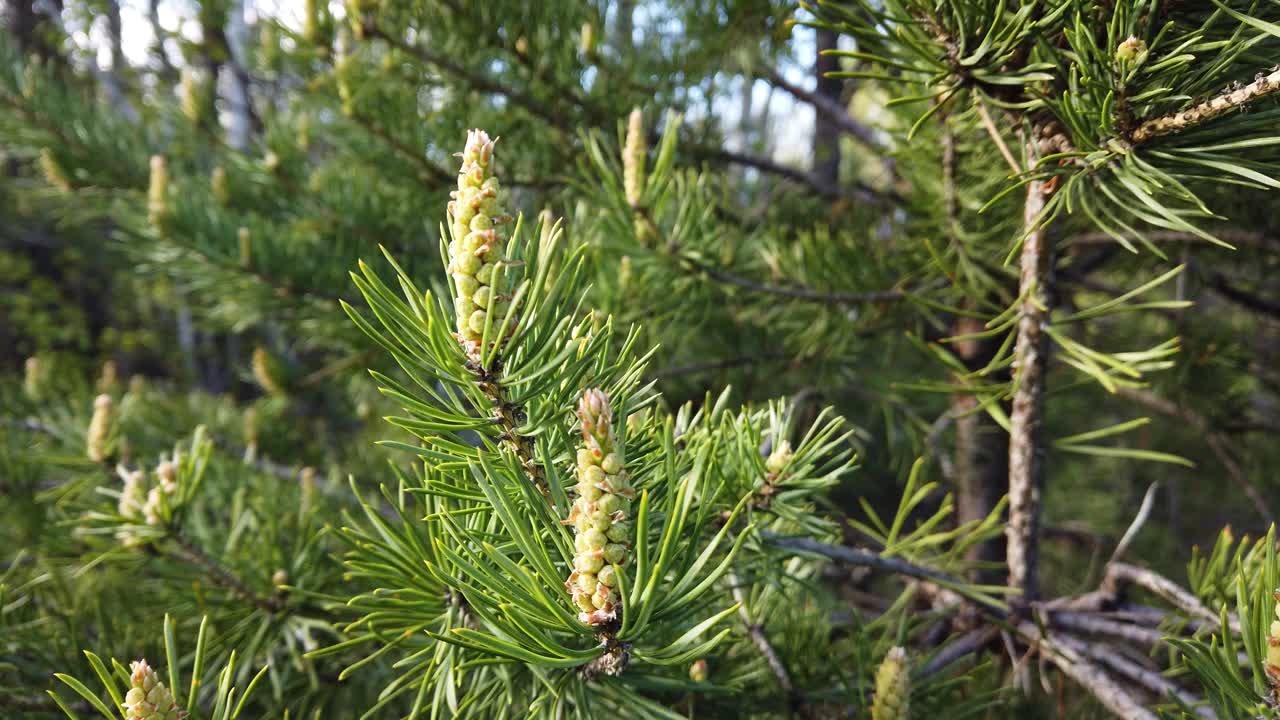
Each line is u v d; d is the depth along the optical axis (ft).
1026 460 0.85
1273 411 2.42
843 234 1.42
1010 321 0.79
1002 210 1.18
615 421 0.57
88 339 5.96
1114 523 2.82
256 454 2.01
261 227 1.80
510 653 0.45
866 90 1.69
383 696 0.58
